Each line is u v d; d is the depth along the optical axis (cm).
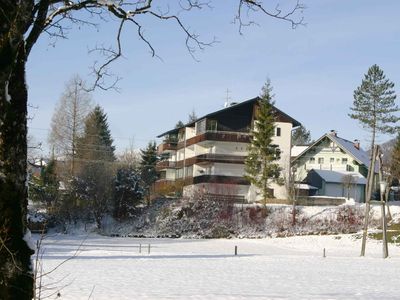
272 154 5975
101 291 1605
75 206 5378
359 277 2217
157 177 7688
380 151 3681
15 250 487
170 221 5481
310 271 2450
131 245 4319
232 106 7038
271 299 1495
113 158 7525
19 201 494
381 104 7225
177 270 2384
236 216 5516
